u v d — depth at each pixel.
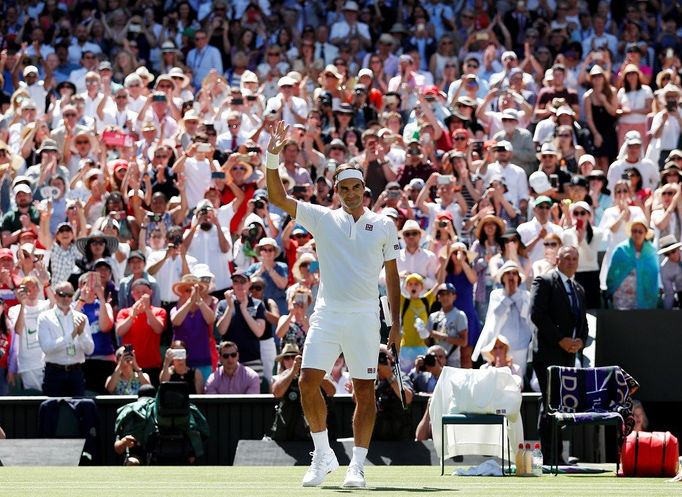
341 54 47.56
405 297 31.61
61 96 44.91
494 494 15.80
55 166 38.47
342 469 22.22
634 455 21.42
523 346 30.86
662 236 36.03
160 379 30.19
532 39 49.25
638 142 40.16
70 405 28.47
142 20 49.97
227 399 29.06
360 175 17.56
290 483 18.06
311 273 33.50
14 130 42.59
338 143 39.50
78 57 48.47
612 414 22.70
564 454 25.81
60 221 37.03
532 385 30.77
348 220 17.53
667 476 21.36
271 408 29.12
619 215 35.94
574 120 43.50
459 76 48.31
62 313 29.92
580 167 40.59
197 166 37.91
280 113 42.72
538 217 35.19
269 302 32.09
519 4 50.56
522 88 45.09
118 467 24.03
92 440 28.44
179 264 33.59
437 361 29.22
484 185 38.53
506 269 31.00
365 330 17.44
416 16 49.06
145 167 38.59
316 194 36.88
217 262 34.47
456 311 31.58
